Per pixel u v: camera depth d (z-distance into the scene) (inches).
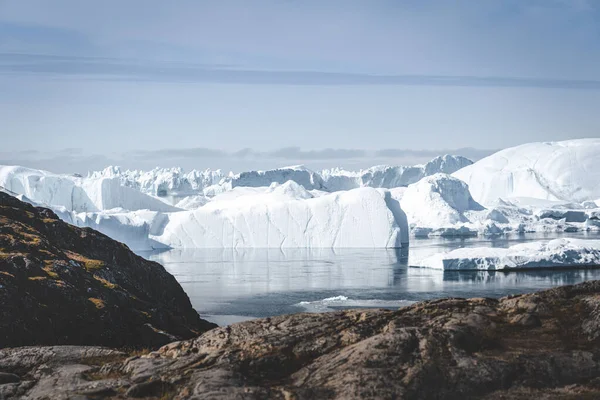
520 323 523.5
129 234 6648.6
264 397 437.7
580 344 496.7
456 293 3373.5
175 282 2158.0
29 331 1346.0
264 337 522.6
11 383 519.8
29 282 1451.8
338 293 3415.4
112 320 1496.1
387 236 7007.9
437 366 465.1
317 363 484.7
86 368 542.0
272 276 4274.1
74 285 1546.5
